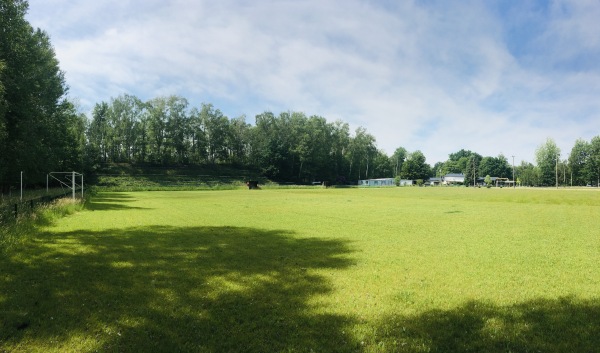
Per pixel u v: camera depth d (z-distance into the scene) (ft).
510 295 24.94
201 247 41.88
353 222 67.36
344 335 18.69
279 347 17.43
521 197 166.20
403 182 545.85
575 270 31.76
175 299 23.80
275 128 464.65
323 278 28.96
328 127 498.28
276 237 49.57
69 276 28.86
